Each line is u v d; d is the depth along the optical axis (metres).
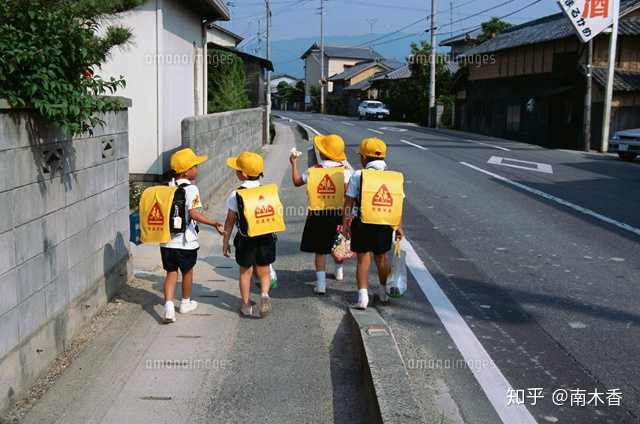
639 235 8.42
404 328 5.22
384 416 3.38
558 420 3.76
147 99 11.35
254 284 6.41
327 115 62.78
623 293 6.04
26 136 3.83
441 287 6.28
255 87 23.22
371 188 5.26
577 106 24.22
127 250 6.19
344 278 6.70
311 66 86.00
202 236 8.38
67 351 4.58
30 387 3.96
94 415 3.78
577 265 7.00
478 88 34.34
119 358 4.55
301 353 4.74
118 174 5.84
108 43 5.61
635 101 23.52
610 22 21.03
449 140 26.69
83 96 4.31
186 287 5.45
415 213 9.99
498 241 8.14
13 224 3.66
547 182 13.38
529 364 4.52
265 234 5.36
